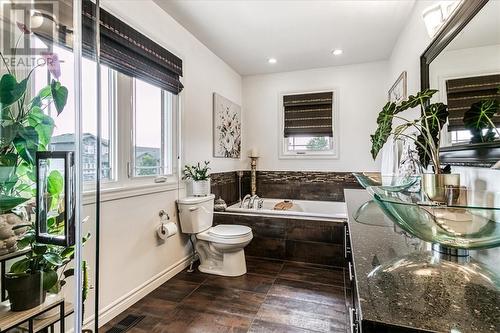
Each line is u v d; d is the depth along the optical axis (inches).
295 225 109.3
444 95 62.9
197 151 114.3
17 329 40.9
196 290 86.0
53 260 42.1
